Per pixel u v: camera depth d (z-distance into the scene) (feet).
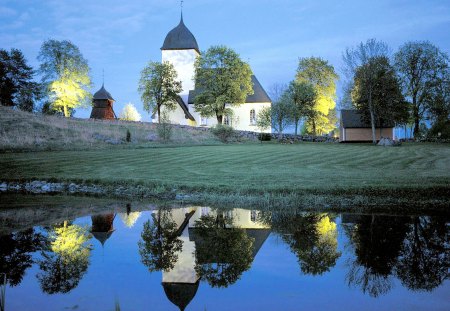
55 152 122.93
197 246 31.96
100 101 279.69
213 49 201.26
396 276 23.97
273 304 19.48
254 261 27.43
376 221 42.45
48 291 21.18
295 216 46.06
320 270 25.20
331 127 265.13
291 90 221.66
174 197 62.69
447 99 191.42
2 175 86.79
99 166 97.55
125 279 23.36
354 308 18.92
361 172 82.53
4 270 25.22
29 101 243.60
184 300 19.86
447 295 20.62
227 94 199.93
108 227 40.09
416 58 194.70
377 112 175.63
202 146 148.56
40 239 34.40
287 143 173.58
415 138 186.19
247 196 59.62
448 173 78.18
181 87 220.84
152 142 153.99
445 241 33.17
